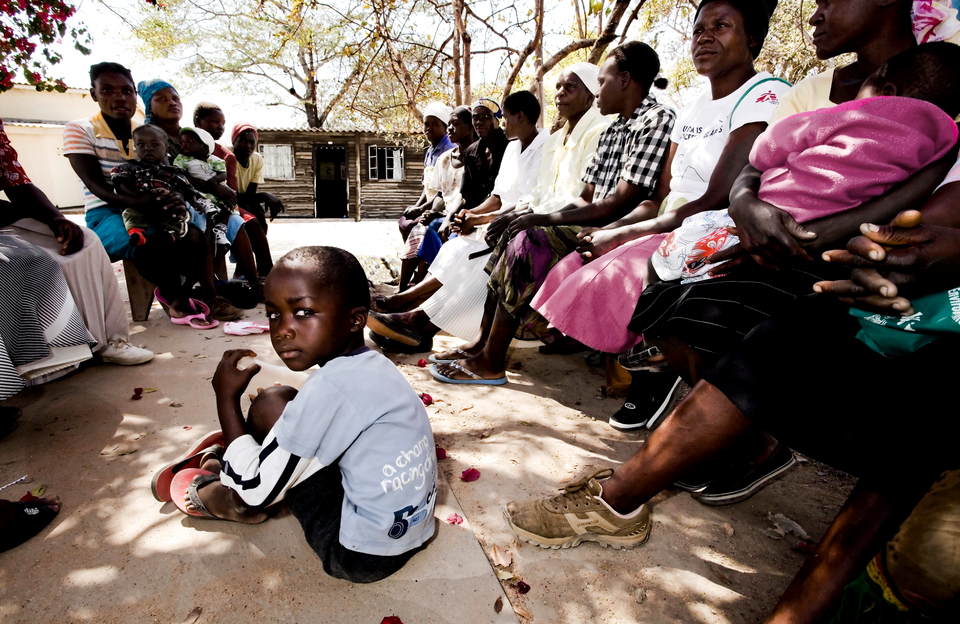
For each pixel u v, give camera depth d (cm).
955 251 110
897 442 123
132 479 201
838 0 168
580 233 267
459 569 164
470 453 230
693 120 246
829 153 138
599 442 243
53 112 1761
